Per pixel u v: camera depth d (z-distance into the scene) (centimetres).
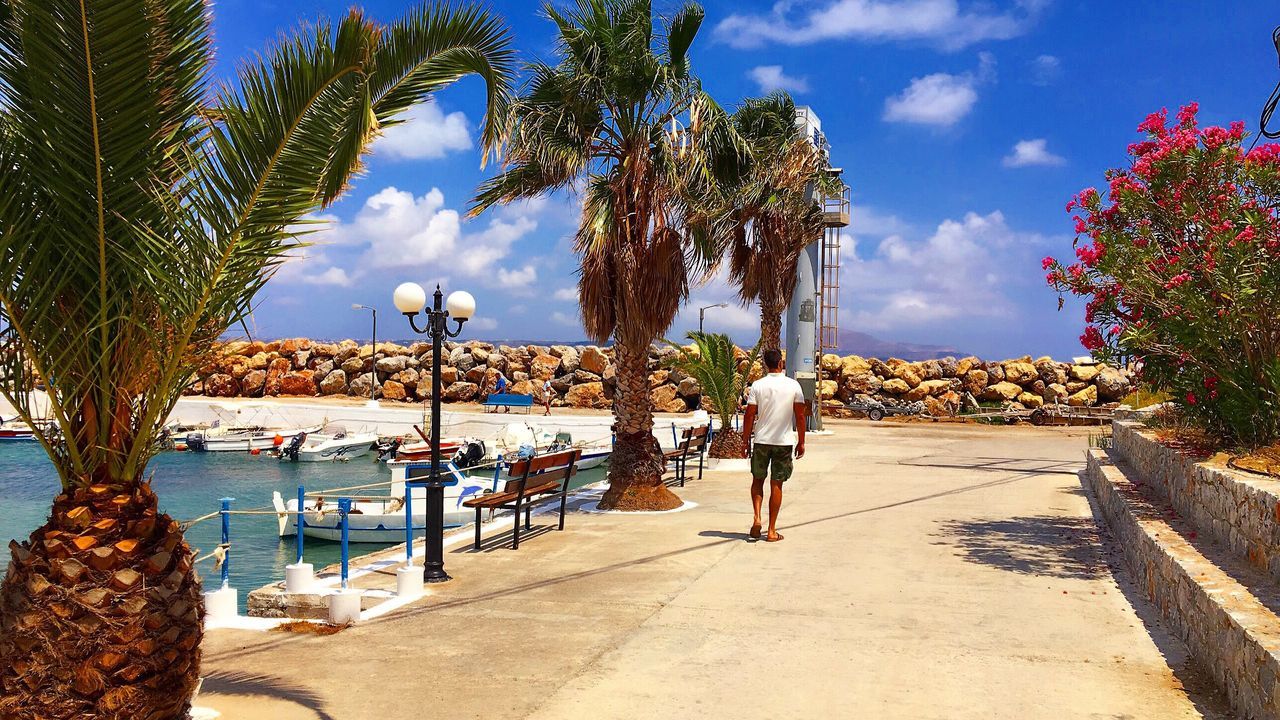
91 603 362
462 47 480
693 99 1066
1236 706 435
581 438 3203
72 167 365
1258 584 512
